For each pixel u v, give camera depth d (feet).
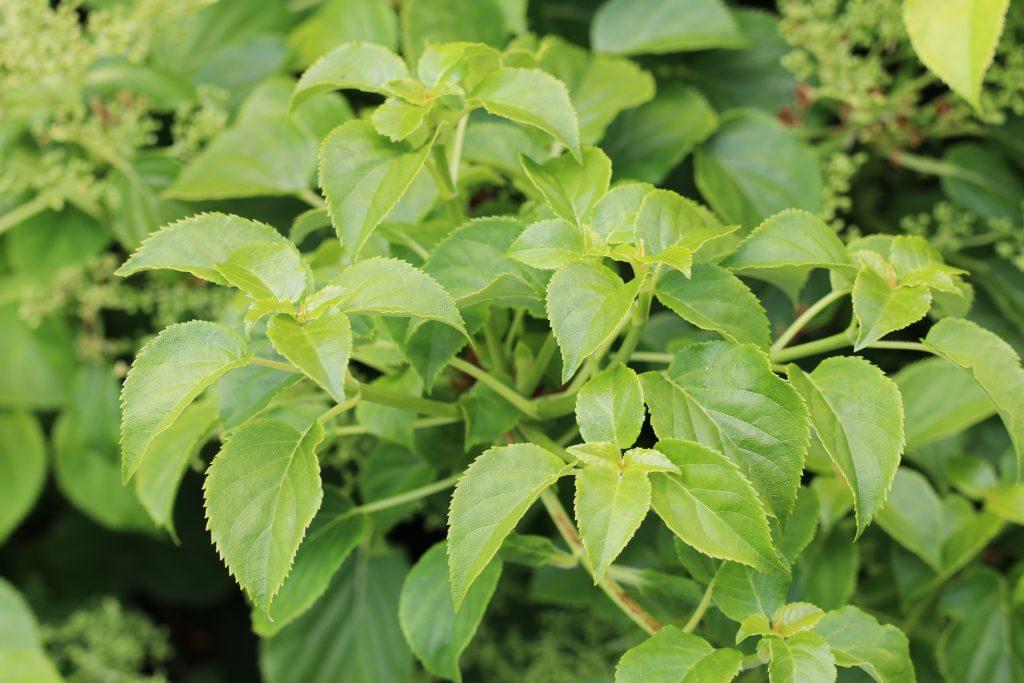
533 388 3.31
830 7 3.96
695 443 2.94
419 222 3.46
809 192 3.88
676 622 3.26
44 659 4.38
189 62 4.31
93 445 4.49
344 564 3.83
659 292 3.05
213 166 3.77
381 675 3.79
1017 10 3.86
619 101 3.79
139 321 4.59
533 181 3.11
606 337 2.93
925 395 3.69
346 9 4.03
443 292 2.98
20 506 4.61
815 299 3.88
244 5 4.35
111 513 4.66
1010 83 3.89
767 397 2.97
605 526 2.89
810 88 4.14
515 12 3.88
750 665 3.09
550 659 4.46
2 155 3.97
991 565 3.85
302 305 2.99
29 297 4.26
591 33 4.17
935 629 3.75
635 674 2.98
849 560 3.51
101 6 4.25
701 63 4.32
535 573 3.80
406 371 3.34
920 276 3.08
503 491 2.94
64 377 4.46
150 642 5.39
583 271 2.98
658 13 4.05
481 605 3.18
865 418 3.01
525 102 3.08
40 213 4.16
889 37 3.92
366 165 3.08
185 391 2.96
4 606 4.46
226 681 6.27
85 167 4.02
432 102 3.10
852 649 3.06
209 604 6.09
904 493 3.64
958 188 4.05
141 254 3.06
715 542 2.90
